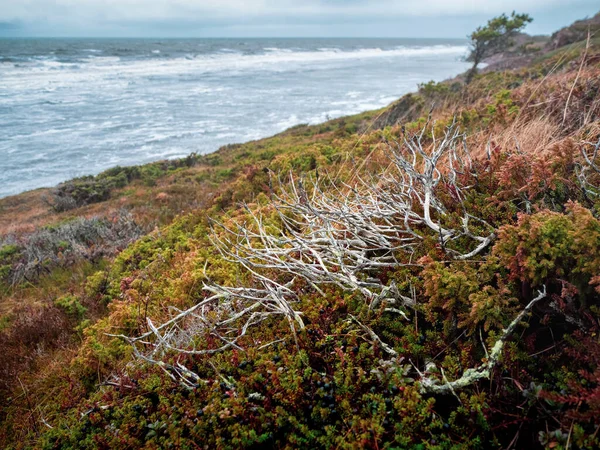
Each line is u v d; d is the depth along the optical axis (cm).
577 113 427
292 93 5178
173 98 4744
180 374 235
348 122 2119
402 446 162
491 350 174
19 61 8000
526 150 332
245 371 220
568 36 2644
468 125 609
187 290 391
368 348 210
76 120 3572
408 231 267
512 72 1326
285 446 179
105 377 330
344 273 265
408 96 1518
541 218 197
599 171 236
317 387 194
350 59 12331
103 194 1627
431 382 176
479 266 224
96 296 566
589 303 186
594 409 138
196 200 1133
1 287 767
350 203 338
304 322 249
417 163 448
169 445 193
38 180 2220
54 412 315
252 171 783
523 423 158
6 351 457
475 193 285
